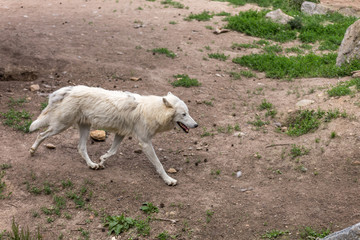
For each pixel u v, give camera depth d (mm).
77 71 9594
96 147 6738
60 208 5188
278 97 8797
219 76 10203
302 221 4969
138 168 6238
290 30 14523
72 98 5660
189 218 5102
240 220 5059
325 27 14820
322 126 7027
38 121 5832
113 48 11375
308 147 6562
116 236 4762
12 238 4496
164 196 5539
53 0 16688
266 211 5207
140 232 4820
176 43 12414
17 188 5457
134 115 5652
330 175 5891
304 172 6039
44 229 4809
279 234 4762
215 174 6133
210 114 8109
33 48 10508
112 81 9273
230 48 12492
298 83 9609
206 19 15102
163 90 9055
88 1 16781
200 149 6848
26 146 6457
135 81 9391
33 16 13883
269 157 6488
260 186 5801
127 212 5184
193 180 5984
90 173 5938
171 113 5465
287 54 12172
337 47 12891
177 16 15406
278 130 7340
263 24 14359
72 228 4863
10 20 13055
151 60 10828
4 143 6445
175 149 6867
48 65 9727
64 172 5875
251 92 9234
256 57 11273
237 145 6922
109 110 5633
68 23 13297
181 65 10742
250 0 18844
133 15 15062
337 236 4051
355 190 5496
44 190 5453
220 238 4770
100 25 13414
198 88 9336
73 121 5785
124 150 6730
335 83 8961
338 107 7430
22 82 8828
